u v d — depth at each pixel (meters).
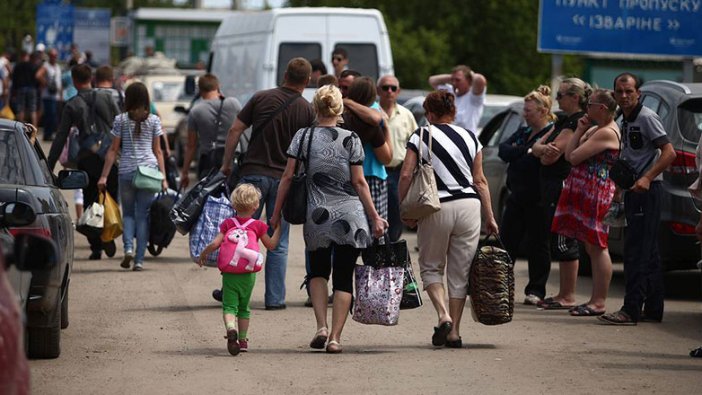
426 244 27.75
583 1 65.88
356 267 27.20
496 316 27.67
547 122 34.31
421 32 120.62
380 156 30.98
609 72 107.62
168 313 31.88
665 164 30.91
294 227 54.84
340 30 63.88
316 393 22.91
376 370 25.06
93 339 28.23
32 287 23.27
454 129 27.86
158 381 23.84
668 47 66.06
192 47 137.50
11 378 13.29
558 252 33.75
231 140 32.53
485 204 28.00
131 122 39.34
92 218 39.91
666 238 34.81
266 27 63.69
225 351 27.02
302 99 32.53
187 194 32.75
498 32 120.62
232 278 26.42
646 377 24.84
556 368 25.61
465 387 23.55
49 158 41.44
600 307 32.66
